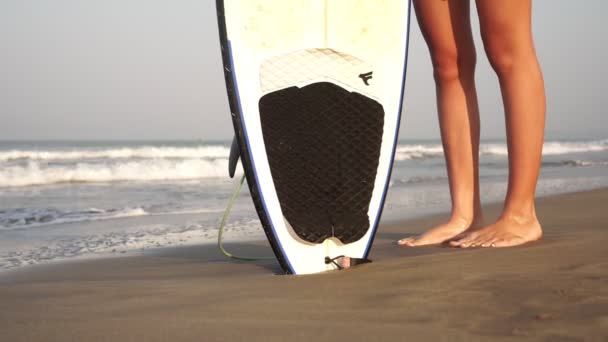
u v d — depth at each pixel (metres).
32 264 4.28
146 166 15.34
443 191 10.43
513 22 3.32
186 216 7.32
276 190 2.93
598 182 11.42
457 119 3.77
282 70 3.02
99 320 2.11
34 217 7.32
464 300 2.07
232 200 3.80
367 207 2.97
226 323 1.96
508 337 1.64
